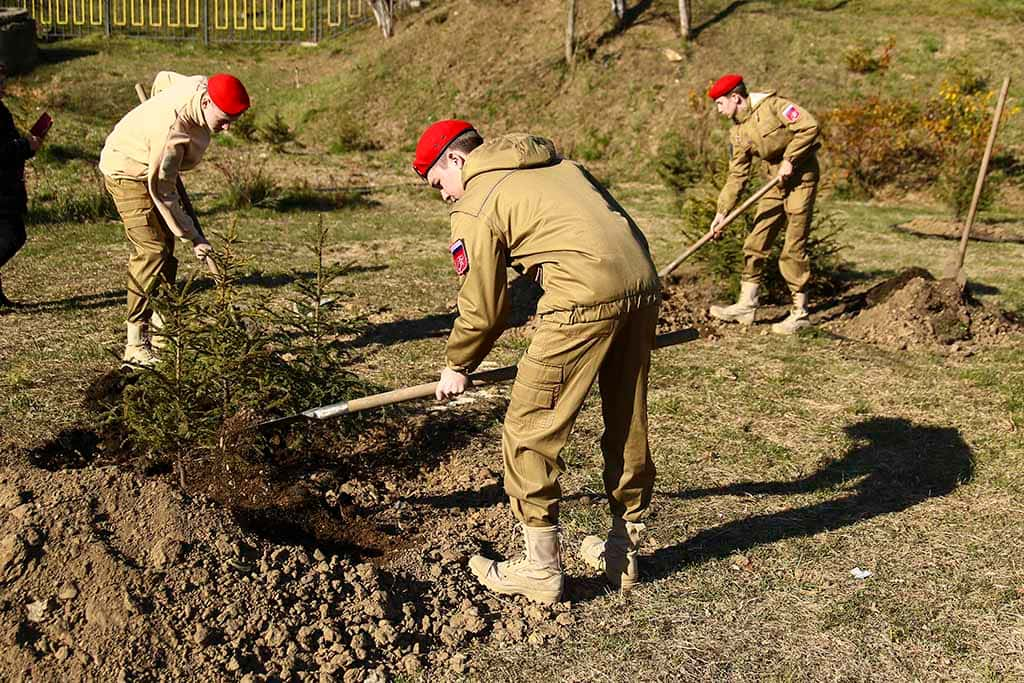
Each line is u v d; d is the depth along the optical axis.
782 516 4.37
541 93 18.50
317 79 20.58
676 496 4.57
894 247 11.30
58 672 2.96
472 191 3.25
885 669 3.28
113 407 4.67
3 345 6.32
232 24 24.27
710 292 8.32
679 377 6.29
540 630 3.46
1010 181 14.78
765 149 6.90
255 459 4.47
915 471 4.88
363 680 3.12
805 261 7.26
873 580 3.83
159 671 2.99
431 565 3.75
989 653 3.37
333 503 4.26
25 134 13.72
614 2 19.17
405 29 20.95
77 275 8.38
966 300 7.47
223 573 3.31
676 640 3.42
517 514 3.50
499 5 20.42
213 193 13.02
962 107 15.77
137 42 22.72
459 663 3.25
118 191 5.65
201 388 4.22
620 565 3.68
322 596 3.39
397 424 5.16
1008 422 5.51
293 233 10.95
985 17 19.33
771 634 3.47
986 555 4.04
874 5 20.42
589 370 3.23
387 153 17.59
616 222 3.23
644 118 17.53
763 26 18.98
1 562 3.14
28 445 4.73
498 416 5.41
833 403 5.85
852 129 15.50
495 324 3.26
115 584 3.14
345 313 7.57
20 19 19.62
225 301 4.46
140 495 3.49
